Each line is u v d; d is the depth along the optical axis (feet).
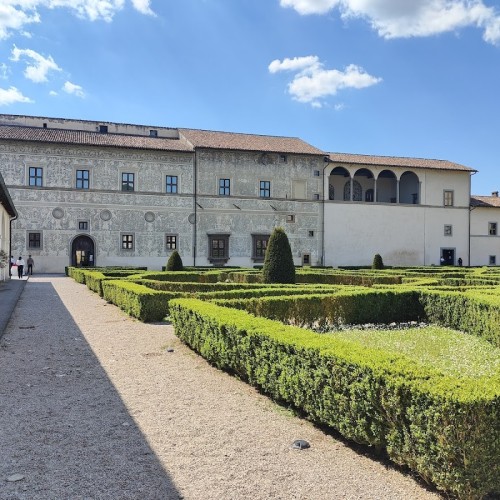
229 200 137.59
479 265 161.99
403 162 156.66
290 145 149.89
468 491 12.17
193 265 133.80
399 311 43.70
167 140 142.31
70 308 51.34
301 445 16.15
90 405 19.94
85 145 124.36
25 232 120.57
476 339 35.55
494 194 187.21
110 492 12.94
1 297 58.49
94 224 126.11
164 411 19.39
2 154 119.14
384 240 151.12
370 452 15.85
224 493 13.00
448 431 12.25
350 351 17.22
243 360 23.11
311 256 144.25
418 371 14.62
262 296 40.91
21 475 13.75
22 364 26.53
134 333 36.40
